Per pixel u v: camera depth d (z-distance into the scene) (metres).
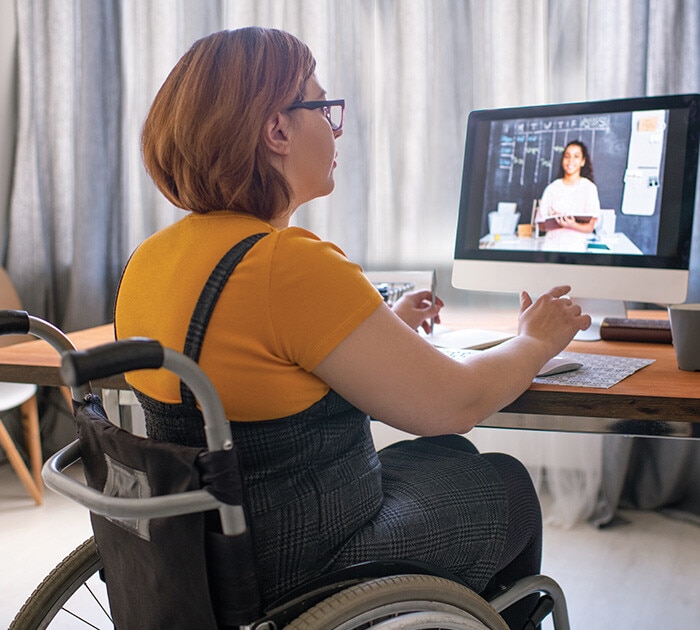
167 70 2.66
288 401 0.84
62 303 2.86
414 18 2.47
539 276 1.59
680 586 1.94
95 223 2.72
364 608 0.79
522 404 1.09
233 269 0.83
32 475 2.67
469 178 1.67
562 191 1.58
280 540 0.85
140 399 0.92
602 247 1.54
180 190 0.92
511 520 1.11
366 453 0.96
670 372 1.21
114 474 0.87
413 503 1.00
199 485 0.76
